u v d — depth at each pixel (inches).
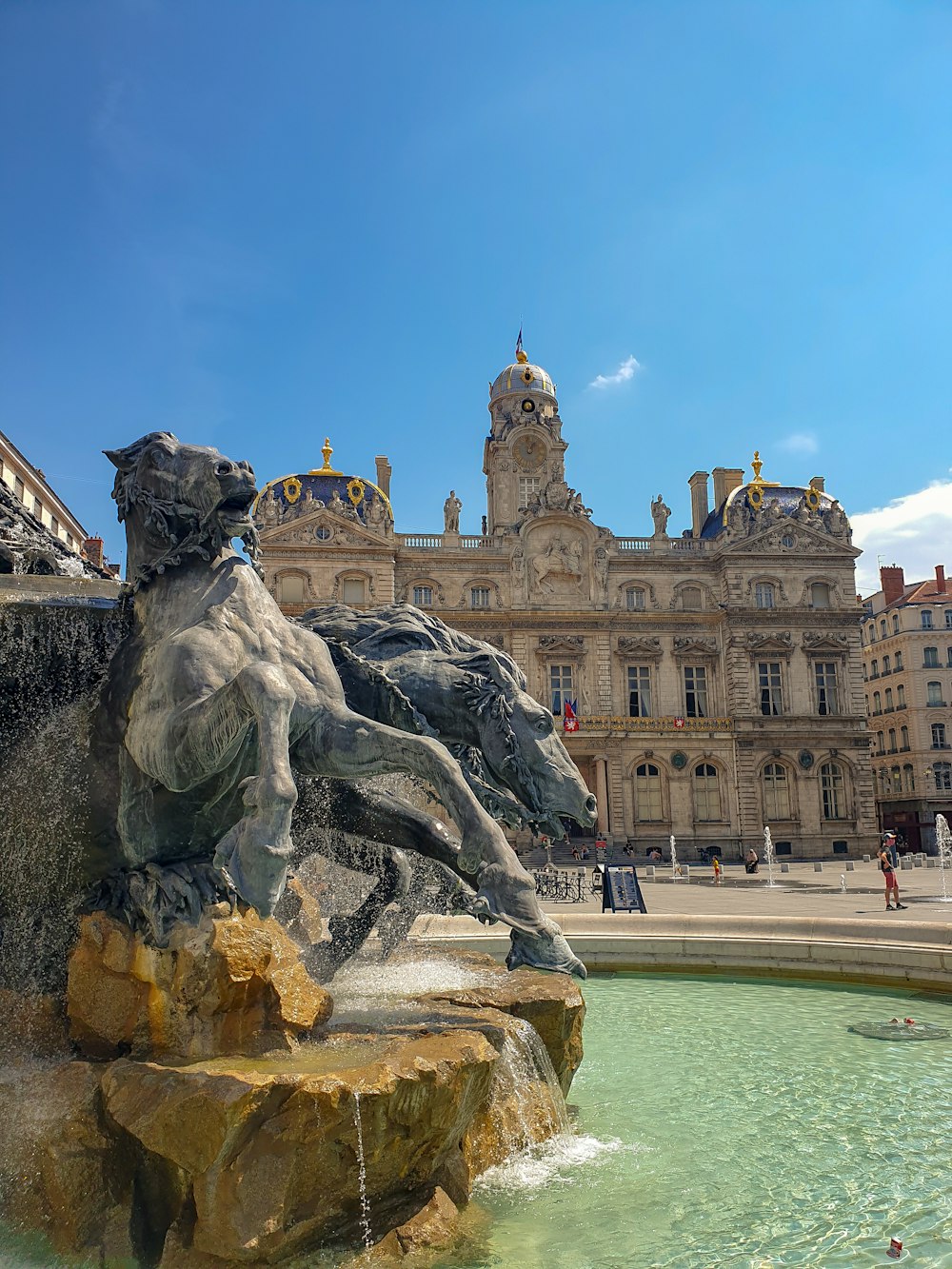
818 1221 255.9
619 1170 287.7
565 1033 332.5
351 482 2623.0
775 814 2566.4
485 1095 262.2
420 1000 327.9
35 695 323.9
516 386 3016.7
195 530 293.9
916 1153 301.6
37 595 319.9
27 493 2065.7
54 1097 241.3
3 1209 231.9
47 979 294.2
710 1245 243.0
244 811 285.9
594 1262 233.8
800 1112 339.6
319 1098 216.1
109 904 284.4
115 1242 224.2
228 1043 253.8
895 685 3671.3
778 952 583.5
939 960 529.7
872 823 2573.8
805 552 2657.5
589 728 2519.7
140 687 276.4
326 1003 276.7
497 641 2586.1
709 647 2635.3
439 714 342.3
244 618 280.2
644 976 597.0
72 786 299.0
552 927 258.4
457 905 347.3
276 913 354.6
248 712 241.1
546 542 2637.8
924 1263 233.3
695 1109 343.9
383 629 360.5
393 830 318.3
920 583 3885.3
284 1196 213.8
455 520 2696.9
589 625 2613.2
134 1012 267.1
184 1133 216.1
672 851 2190.0
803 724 2593.5
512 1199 267.6
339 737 269.7
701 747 2559.1
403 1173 237.0
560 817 338.0
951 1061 400.5
